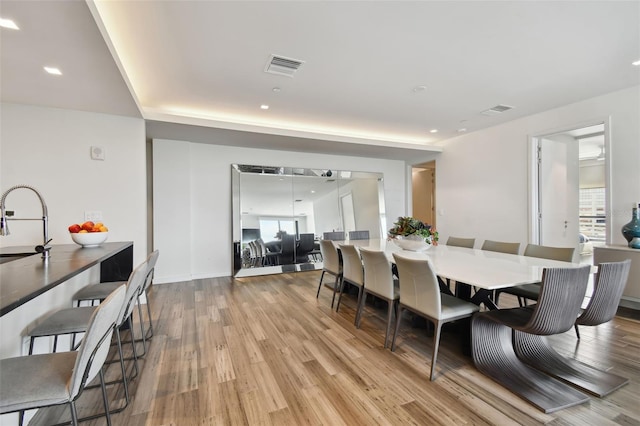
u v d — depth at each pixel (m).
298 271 5.67
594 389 1.82
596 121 3.72
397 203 6.90
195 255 5.02
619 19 2.20
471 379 1.99
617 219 3.53
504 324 1.92
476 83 3.30
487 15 2.15
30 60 2.21
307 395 1.82
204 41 2.42
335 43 2.49
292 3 2.00
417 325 2.90
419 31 2.33
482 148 5.23
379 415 1.64
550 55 2.72
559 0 2.00
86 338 1.00
